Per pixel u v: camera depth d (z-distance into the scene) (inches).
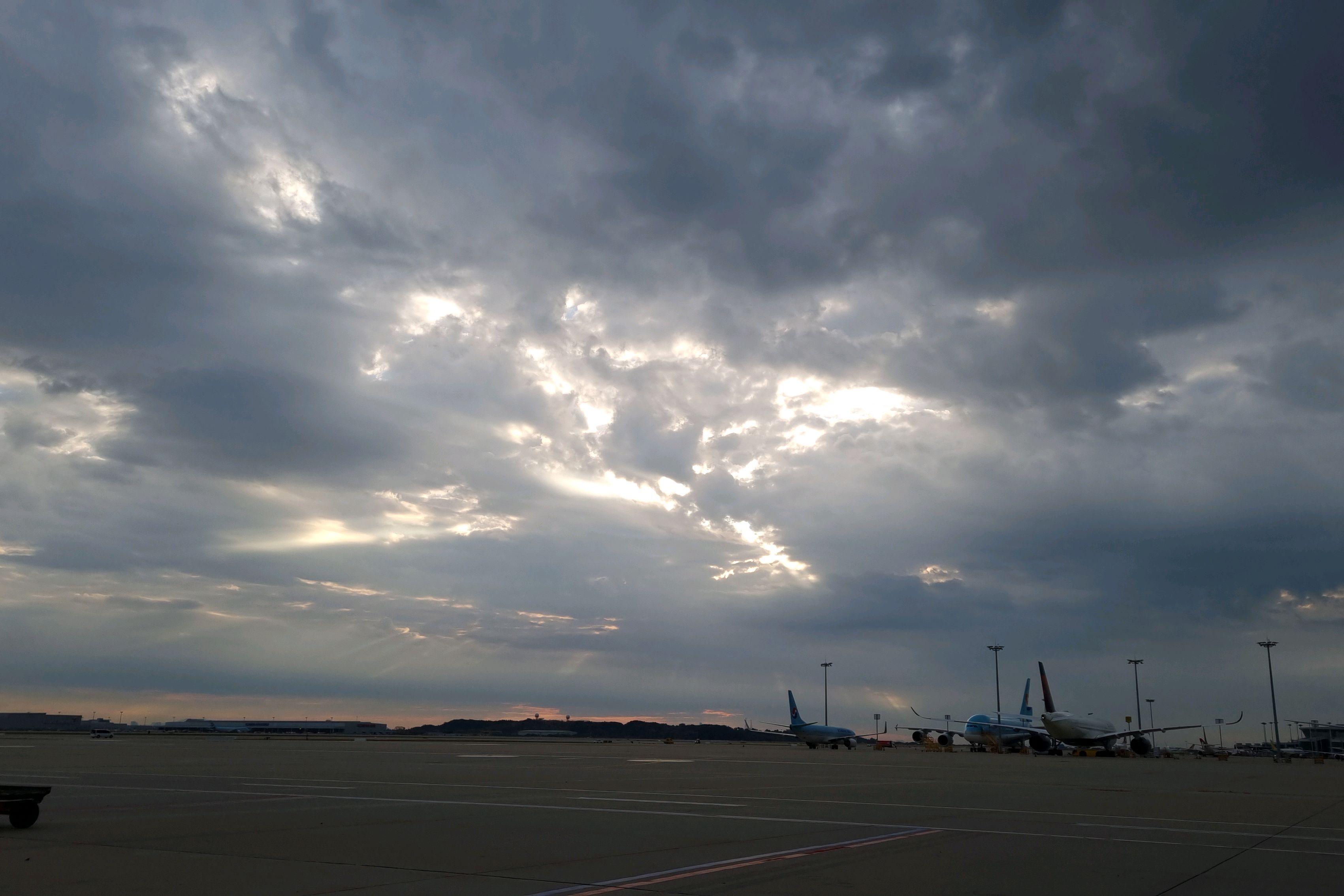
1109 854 587.5
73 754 2203.5
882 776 1624.0
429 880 469.4
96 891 433.7
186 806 852.6
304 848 582.2
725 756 2992.1
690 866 522.6
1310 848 633.6
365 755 2416.3
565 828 705.0
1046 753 4724.4
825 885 467.8
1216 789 1376.7
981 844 631.2
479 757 2396.7
